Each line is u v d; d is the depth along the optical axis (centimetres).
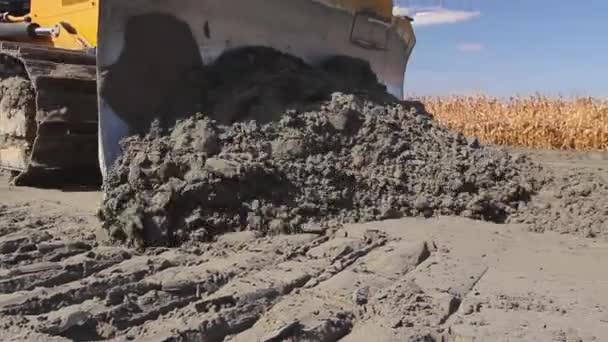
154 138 525
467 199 571
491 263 441
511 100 1814
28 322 309
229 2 636
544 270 429
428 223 532
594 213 557
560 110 1720
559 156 1465
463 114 1858
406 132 633
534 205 582
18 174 700
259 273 396
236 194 487
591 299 372
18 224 498
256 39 686
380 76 945
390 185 559
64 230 486
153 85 553
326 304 352
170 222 457
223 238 462
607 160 1337
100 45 512
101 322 318
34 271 381
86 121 632
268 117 577
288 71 659
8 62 696
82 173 686
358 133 600
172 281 368
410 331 318
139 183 471
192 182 473
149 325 320
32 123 667
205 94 582
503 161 648
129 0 529
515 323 334
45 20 754
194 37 602
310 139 562
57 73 614
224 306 344
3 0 857
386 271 412
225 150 521
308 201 512
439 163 600
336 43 820
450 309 352
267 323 327
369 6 864
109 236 461
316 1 762
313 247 453
